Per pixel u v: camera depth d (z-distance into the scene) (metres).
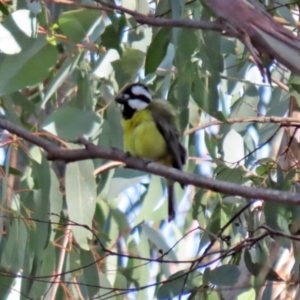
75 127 9.44
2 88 9.30
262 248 9.75
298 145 10.70
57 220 10.01
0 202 9.73
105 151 7.52
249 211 9.97
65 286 9.92
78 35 9.70
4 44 9.34
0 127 7.50
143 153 9.39
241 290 9.61
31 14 9.46
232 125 11.80
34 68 9.41
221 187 6.74
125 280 11.92
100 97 11.42
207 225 11.00
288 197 6.40
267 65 7.09
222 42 11.09
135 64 10.46
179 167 9.30
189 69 9.70
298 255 9.23
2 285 9.25
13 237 9.34
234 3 6.43
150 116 9.38
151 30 11.02
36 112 10.57
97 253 12.48
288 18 9.14
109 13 10.35
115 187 10.66
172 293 8.39
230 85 12.12
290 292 9.92
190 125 12.27
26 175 10.76
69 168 9.78
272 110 11.99
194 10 9.88
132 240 13.19
